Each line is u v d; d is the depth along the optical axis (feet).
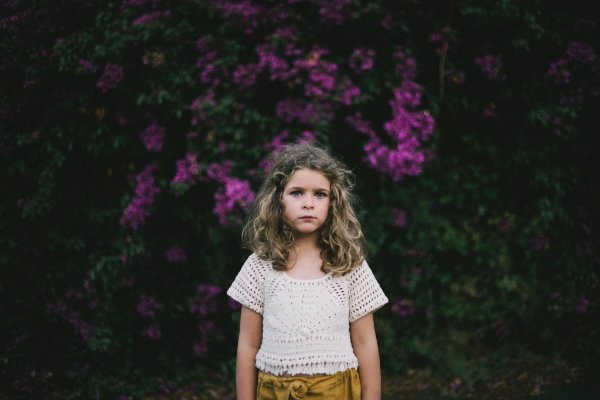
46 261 11.61
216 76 10.65
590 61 11.44
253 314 5.99
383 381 11.50
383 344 11.71
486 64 11.35
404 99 10.73
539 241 12.13
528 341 12.18
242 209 10.38
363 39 11.12
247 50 11.06
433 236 11.89
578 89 11.60
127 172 11.76
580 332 11.95
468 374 11.33
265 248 6.03
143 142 11.57
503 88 12.00
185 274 11.89
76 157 11.64
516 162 12.10
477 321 12.29
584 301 11.78
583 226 12.27
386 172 11.09
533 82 11.86
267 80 11.02
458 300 12.22
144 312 11.39
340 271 5.81
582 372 11.31
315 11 10.92
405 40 11.37
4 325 11.19
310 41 10.90
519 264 12.42
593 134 12.31
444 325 12.32
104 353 11.44
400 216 11.52
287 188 5.79
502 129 12.30
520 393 10.62
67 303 11.43
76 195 11.65
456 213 12.39
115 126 11.54
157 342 11.85
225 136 10.75
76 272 11.51
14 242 11.33
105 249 11.46
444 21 11.59
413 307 11.68
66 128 11.28
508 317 12.16
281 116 10.55
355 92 10.54
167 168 11.46
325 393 5.47
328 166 5.82
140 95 10.73
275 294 5.74
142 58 10.96
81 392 11.05
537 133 12.10
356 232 6.06
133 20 10.86
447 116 12.16
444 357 11.64
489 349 12.16
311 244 5.98
